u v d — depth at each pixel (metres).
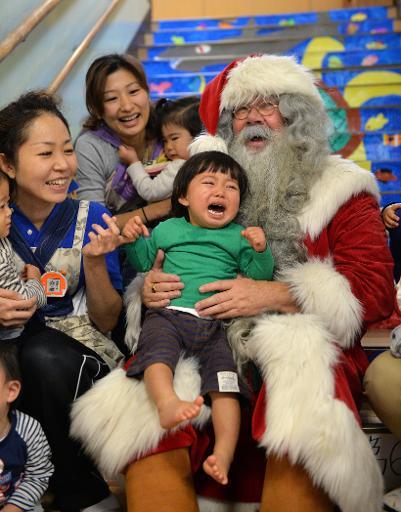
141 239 2.11
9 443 1.87
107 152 2.95
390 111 4.94
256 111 2.22
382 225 2.09
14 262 2.08
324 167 2.14
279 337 1.86
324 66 5.46
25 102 2.12
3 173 2.01
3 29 3.00
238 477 1.98
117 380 1.91
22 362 1.96
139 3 5.78
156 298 2.01
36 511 1.91
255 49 5.74
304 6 7.14
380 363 1.98
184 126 2.94
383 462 2.22
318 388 1.77
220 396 1.84
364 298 1.98
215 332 1.98
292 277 1.99
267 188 2.13
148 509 1.74
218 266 2.05
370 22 5.77
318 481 1.70
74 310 2.17
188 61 5.68
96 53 4.38
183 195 2.13
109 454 1.80
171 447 1.80
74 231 2.17
